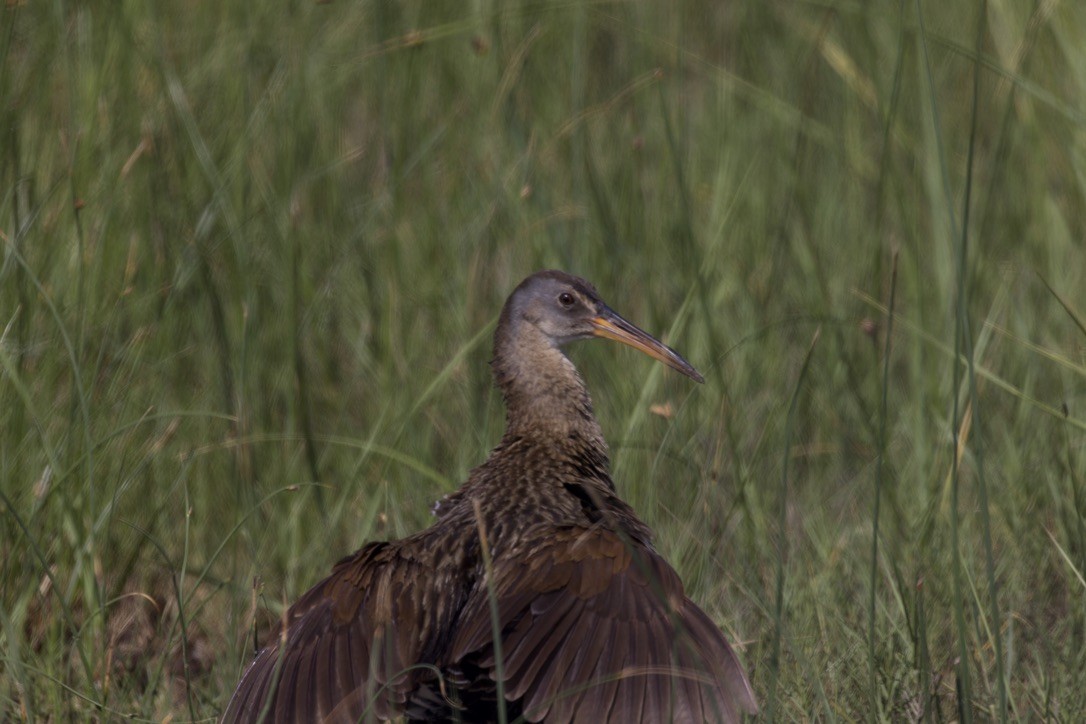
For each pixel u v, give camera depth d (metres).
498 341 9.77
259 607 10.45
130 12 13.50
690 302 11.60
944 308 12.76
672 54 16.89
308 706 7.41
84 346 11.06
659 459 10.38
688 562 10.04
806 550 10.71
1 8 12.08
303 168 14.19
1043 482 11.07
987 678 8.92
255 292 12.42
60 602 9.12
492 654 7.30
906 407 12.58
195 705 9.38
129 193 12.60
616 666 7.14
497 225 13.90
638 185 14.34
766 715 7.95
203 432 11.60
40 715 8.99
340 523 11.09
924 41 8.17
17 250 10.47
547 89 15.85
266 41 15.05
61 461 10.16
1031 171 14.73
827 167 15.70
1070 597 9.75
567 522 8.05
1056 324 13.45
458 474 11.24
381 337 12.71
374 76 15.85
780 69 17.23
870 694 8.08
